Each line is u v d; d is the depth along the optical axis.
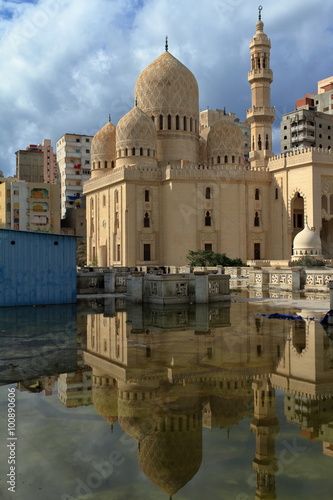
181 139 68.50
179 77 68.81
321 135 107.69
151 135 66.25
